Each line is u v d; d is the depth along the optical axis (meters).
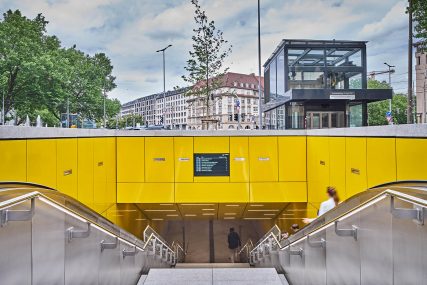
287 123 24.64
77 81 47.84
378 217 4.43
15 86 34.44
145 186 19.34
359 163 12.32
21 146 9.91
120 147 19.36
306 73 24.48
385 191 4.02
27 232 4.10
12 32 33.34
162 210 22.02
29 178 10.27
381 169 10.47
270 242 12.18
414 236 3.68
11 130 9.37
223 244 27.88
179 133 19.45
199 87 30.78
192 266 20.28
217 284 7.27
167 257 16.84
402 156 9.10
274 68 28.27
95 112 50.19
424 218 3.49
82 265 5.59
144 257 9.90
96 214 6.33
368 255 4.72
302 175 19.47
